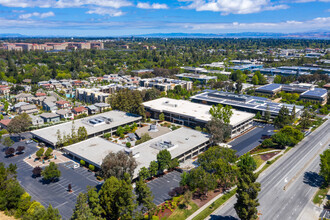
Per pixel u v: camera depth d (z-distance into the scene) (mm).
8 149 126125
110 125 158875
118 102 191375
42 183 104562
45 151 133750
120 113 184000
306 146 145750
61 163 122000
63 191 99375
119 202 76875
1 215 80562
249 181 78500
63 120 181875
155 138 138750
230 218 85500
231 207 91312
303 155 134000
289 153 136375
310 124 170125
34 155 129875
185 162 125750
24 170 114750
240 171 94062
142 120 183375
